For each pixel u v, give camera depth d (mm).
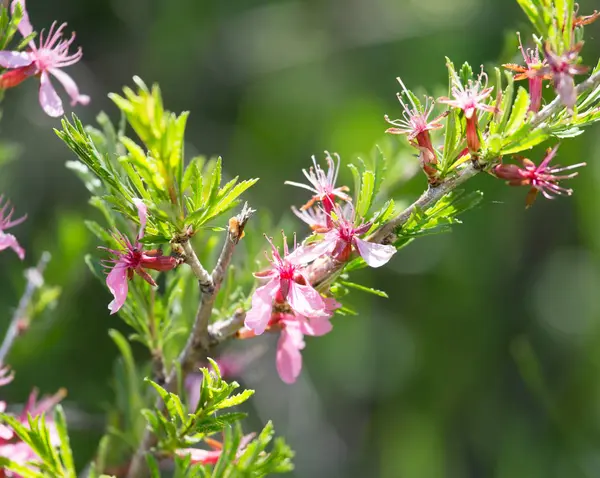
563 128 2672
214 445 3059
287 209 8305
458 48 7516
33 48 3139
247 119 8680
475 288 7535
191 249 2639
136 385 3531
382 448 8375
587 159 6930
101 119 3312
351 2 8820
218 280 2742
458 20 7746
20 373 5270
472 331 7559
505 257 7605
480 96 2707
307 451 8312
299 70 8680
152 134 2254
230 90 8773
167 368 3379
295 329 2906
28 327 4152
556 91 2570
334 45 8672
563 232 7789
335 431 8789
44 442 2793
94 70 8344
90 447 4832
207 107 8758
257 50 8859
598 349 7434
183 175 2385
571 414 7203
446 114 2742
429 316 7738
